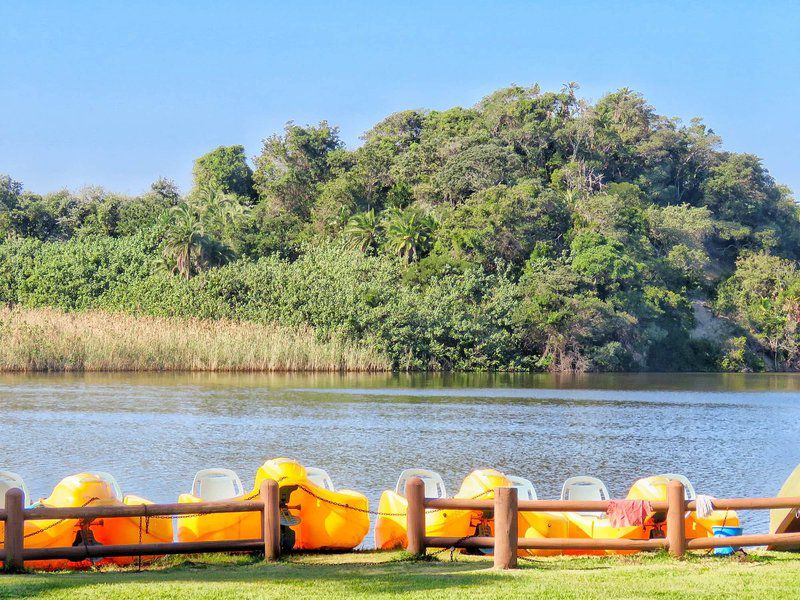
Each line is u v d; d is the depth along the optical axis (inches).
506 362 3988.7
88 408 1861.5
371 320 3654.0
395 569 576.7
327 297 3700.8
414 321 3772.1
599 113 6461.6
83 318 3213.6
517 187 4773.6
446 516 673.0
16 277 4249.5
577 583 516.4
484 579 531.2
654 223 5226.4
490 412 1966.0
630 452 1406.3
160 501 980.6
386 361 3550.7
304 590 501.7
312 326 3612.2
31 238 4872.0
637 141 6806.1
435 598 480.1
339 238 4800.7
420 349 3786.9
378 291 3804.1
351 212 5300.2
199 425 1626.5
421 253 4532.5
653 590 494.0
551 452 1389.0
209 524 679.7
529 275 4220.0
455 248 4367.6
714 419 1904.5
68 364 2898.6
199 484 753.6
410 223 4483.3
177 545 593.3
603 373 4119.1
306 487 684.7
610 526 668.7
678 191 6668.3
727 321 4901.6
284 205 5812.0
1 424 1599.4
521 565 585.0
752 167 6466.5
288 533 668.7
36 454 1283.2
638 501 598.5
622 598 476.1
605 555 636.7
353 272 4087.1
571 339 4067.4
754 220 6387.8
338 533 685.3
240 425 1636.3
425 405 2076.8
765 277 5088.6
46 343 2881.4
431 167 5816.9
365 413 1875.0
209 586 513.3
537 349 4153.5
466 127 6314.0
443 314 3863.2
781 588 498.9
